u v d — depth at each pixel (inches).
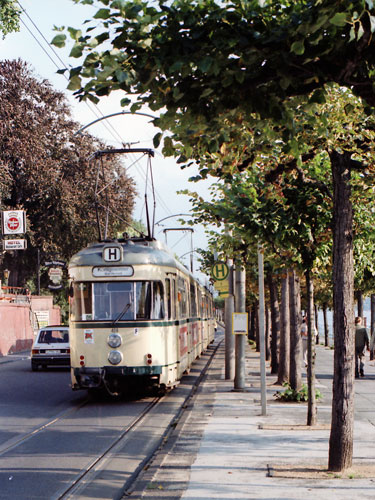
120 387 670.5
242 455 374.9
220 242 551.8
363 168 362.9
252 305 1982.0
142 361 646.5
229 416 531.8
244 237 461.4
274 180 442.0
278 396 665.0
